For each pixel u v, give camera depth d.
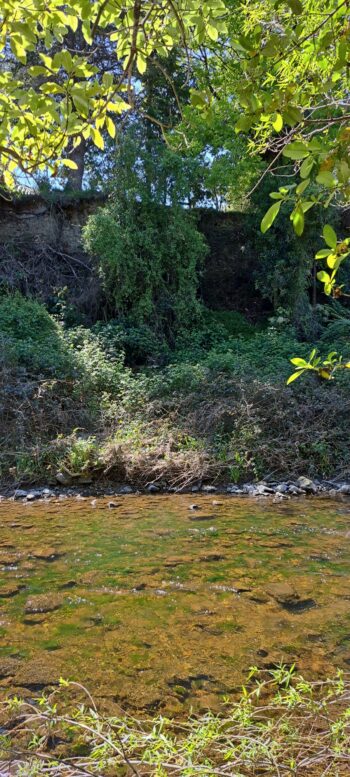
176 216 11.99
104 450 7.36
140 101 11.77
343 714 2.06
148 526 5.26
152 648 2.91
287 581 3.82
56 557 4.32
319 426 8.23
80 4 1.99
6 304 10.98
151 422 8.30
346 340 10.89
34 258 12.85
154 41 2.28
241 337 11.75
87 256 13.13
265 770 1.86
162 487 7.05
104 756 1.83
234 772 1.81
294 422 8.32
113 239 11.34
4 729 2.24
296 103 1.75
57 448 7.44
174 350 11.84
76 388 8.77
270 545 4.65
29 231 13.20
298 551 4.48
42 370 8.95
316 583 3.78
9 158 2.42
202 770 1.64
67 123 2.15
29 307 10.95
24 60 2.09
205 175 12.47
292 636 3.03
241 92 1.58
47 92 2.01
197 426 8.27
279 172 12.06
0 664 2.75
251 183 12.69
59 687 2.55
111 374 9.21
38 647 2.92
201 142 12.40
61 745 2.14
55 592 3.64
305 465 7.74
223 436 8.20
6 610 3.37
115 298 11.80
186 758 1.80
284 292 12.20
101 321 11.81
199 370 9.34
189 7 2.11
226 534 4.99
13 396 8.12
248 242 13.50
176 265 12.09
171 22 2.27
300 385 8.84
